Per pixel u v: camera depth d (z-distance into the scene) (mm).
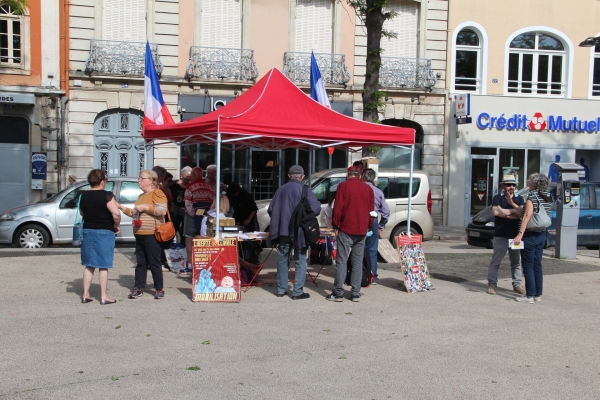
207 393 4777
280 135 8250
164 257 10055
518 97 21812
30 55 18594
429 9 21234
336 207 7953
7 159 18750
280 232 7957
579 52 22203
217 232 8031
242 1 20016
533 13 21875
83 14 18906
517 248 8148
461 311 7680
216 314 7211
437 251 14055
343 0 20484
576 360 5805
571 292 9164
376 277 9422
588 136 22375
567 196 12586
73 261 10648
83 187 13805
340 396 4785
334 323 6938
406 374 5312
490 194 21891
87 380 4984
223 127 7957
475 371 5434
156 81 9805
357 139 8703
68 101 18938
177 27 19578
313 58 11219
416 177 14758
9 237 13234
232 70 19859
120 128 19484
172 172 19766
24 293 8039
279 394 4793
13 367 5242
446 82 21453
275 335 6391
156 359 5543
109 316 6977
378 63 12812
